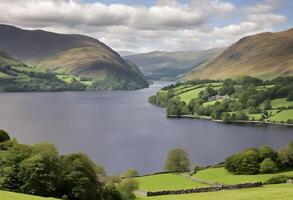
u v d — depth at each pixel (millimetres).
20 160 70750
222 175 120312
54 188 68000
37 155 69938
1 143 83250
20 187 67562
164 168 144750
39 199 52406
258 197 71375
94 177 74688
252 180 111000
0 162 71125
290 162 127062
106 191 75812
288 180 105250
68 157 74375
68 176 70438
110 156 178500
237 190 90375
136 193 92312
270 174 118562
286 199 68562
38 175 67500
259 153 125438
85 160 75062
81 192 69438
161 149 195750
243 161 121625
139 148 197500
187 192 93625
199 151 194625
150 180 115562
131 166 160625
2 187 67188
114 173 149375
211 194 83938
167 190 93875
